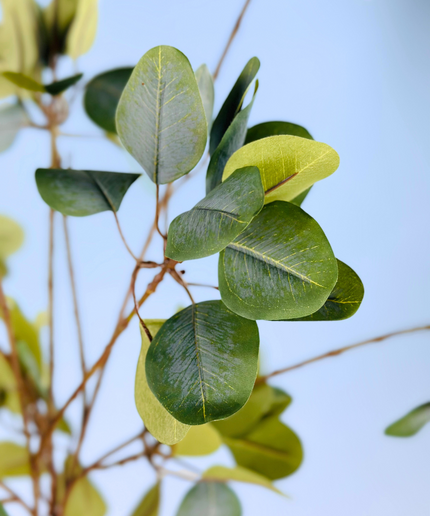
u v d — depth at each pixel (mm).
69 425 1004
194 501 958
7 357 963
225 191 739
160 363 768
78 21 956
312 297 749
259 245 764
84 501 1002
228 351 771
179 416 757
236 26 956
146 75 753
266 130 833
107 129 966
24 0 927
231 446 973
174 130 771
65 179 822
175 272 804
